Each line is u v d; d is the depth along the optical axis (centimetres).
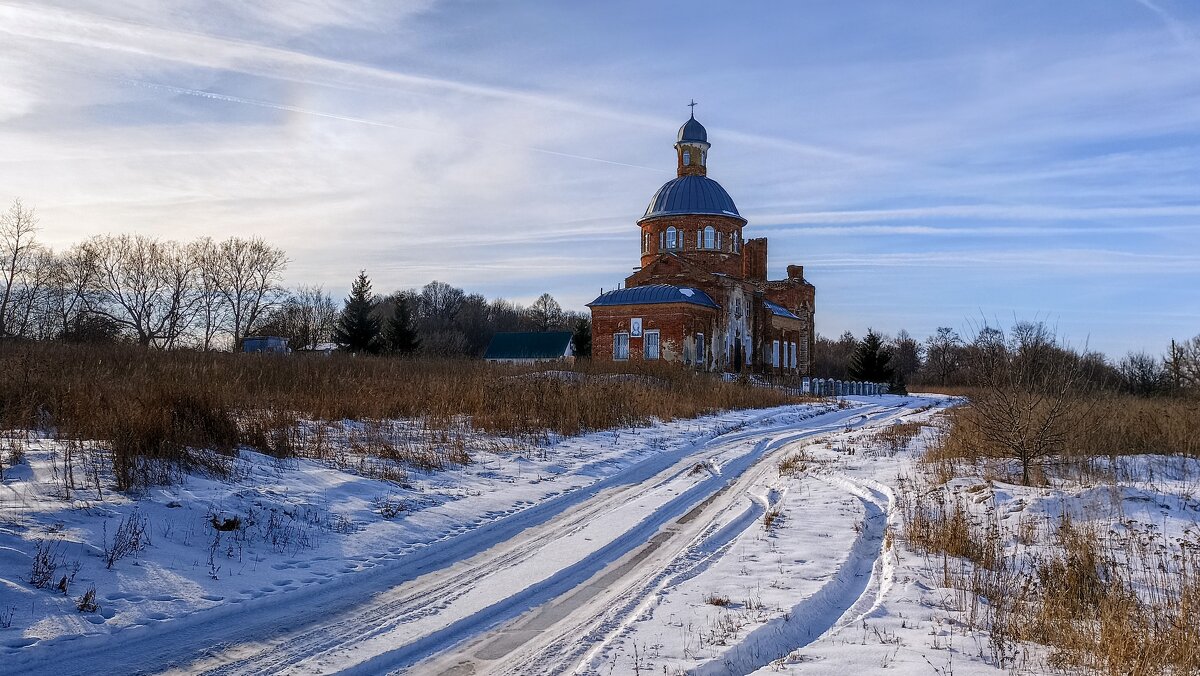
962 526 1089
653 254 6122
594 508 1416
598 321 5519
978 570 935
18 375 1764
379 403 2272
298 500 1216
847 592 926
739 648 700
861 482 1648
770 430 2978
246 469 1338
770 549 1091
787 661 661
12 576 786
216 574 899
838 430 3092
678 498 1524
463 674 670
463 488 1487
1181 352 4206
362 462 1535
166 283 6838
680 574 963
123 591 814
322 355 3647
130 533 943
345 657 702
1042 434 1564
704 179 6203
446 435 2005
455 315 12350
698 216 6003
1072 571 903
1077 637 725
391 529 1155
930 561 1017
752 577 948
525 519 1311
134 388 1698
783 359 6731
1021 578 945
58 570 823
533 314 13262
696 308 5359
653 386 3481
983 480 1548
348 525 1146
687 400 3350
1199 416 2139
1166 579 934
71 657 680
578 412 2470
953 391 8238
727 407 3625
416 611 830
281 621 792
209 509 1084
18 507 977
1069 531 1074
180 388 1597
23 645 680
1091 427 1848
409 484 1459
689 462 2047
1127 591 872
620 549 1124
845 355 12769
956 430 2141
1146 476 1568
